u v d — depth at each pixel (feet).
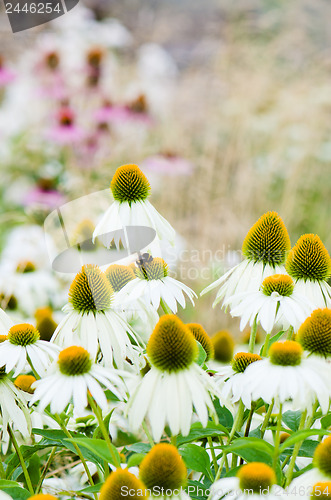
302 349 3.98
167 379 3.87
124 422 4.65
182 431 3.84
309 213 8.30
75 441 3.90
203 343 4.35
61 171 7.83
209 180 7.50
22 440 4.45
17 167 8.30
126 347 4.10
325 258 4.29
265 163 8.63
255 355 4.10
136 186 4.19
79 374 3.91
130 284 4.15
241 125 8.59
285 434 4.30
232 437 4.05
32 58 8.75
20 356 4.05
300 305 4.12
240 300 4.29
